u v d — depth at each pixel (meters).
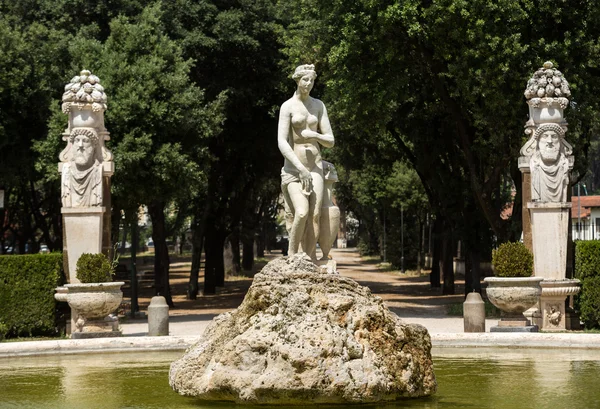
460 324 20.77
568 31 23.31
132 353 14.35
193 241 34.66
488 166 30.64
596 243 18.28
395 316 9.02
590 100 23.86
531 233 18.44
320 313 8.45
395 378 8.41
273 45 32.41
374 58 25.28
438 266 40.97
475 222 31.02
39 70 27.56
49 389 9.92
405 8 23.02
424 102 30.00
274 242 102.50
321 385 7.95
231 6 31.89
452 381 10.03
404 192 52.66
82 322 16.91
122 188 25.17
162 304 17.00
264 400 8.07
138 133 25.61
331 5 25.20
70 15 30.36
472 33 22.62
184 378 8.77
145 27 27.20
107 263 17.20
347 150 40.28
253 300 8.73
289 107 12.09
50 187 34.91
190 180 26.56
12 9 30.28
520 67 22.95
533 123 18.44
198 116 27.31
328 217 11.97
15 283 18.50
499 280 16.59
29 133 27.64
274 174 37.59
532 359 12.48
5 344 14.19
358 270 60.62
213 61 31.88
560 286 17.83
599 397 8.72
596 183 87.50
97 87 18.20
